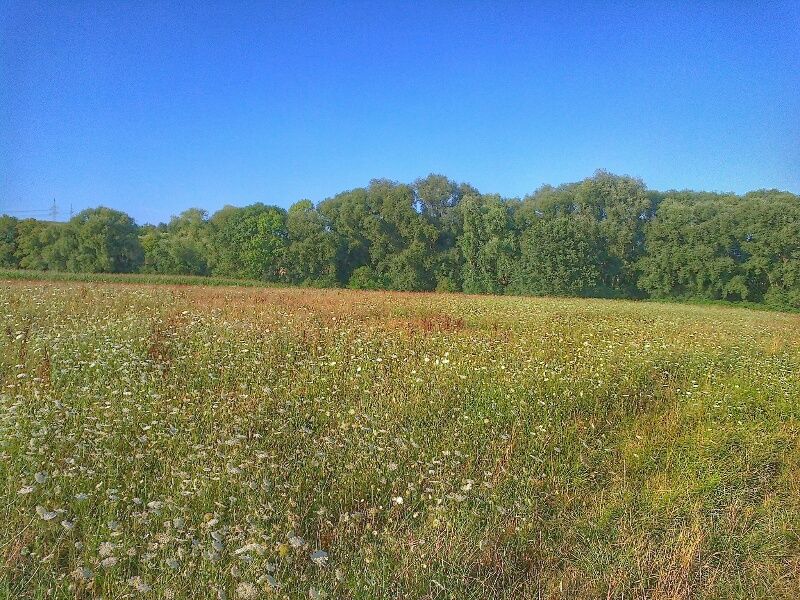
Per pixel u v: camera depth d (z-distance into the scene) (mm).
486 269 55406
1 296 15359
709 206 53500
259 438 6156
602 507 5516
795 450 7125
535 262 51375
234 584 3771
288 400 7375
